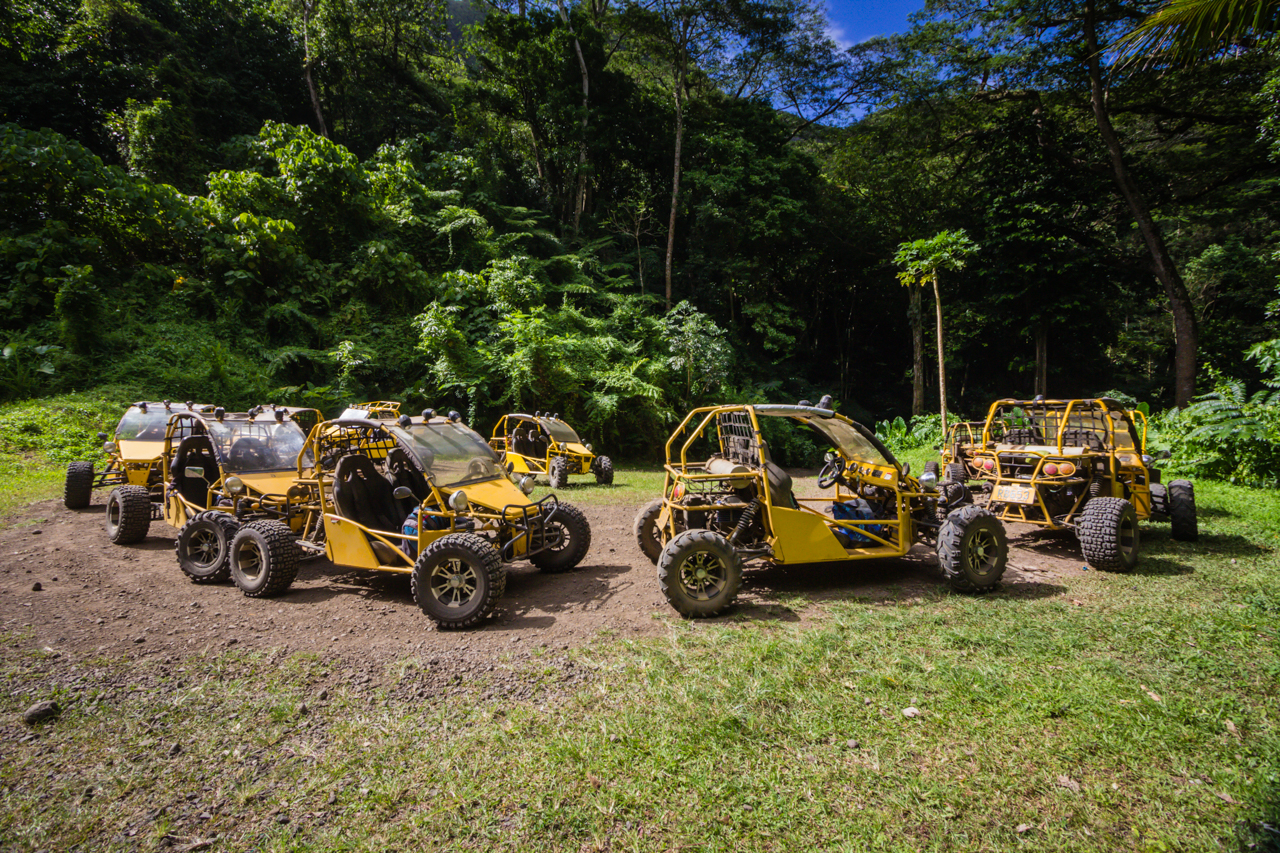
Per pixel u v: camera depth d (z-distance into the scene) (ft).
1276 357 38.37
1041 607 16.06
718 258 81.97
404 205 68.80
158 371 45.29
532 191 92.53
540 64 84.07
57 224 48.78
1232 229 98.99
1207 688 11.54
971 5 71.87
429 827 8.02
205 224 56.29
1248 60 56.85
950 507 20.54
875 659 12.87
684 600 15.47
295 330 54.54
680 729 10.18
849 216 87.86
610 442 61.21
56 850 7.57
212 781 8.98
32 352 42.86
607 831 7.93
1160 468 37.55
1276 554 21.44
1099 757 9.45
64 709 10.91
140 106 70.23
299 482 20.45
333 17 88.43
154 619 15.51
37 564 19.79
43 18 71.46
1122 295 85.76
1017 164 70.49
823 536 17.44
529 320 55.67
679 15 77.30
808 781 8.91
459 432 20.39
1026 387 99.60
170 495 22.02
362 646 13.88
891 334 107.65
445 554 15.11
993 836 7.83
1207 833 7.84
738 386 73.26
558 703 11.18
